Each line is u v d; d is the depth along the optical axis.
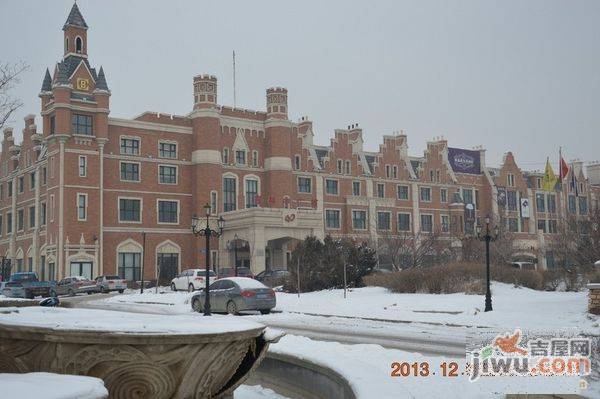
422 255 56.91
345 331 19.81
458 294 31.41
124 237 58.78
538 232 88.25
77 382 5.01
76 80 57.59
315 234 61.03
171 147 62.91
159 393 7.19
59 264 54.31
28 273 47.84
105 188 58.19
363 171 75.12
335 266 38.38
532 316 21.62
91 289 48.88
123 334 6.89
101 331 6.93
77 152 56.25
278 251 62.81
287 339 12.58
